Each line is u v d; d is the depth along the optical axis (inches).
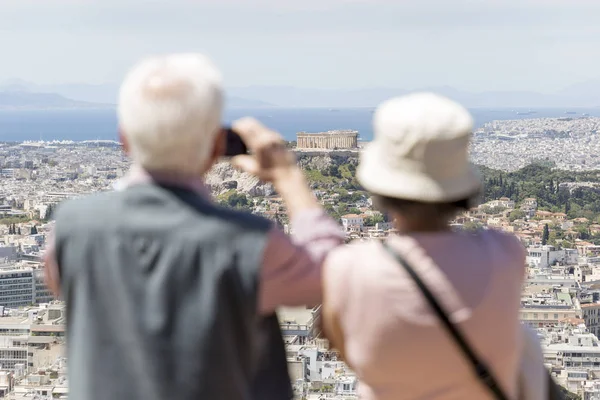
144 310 87.1
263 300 90.7
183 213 88.7
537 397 103.3
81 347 88.3
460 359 93.7
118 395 87.3
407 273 93.6
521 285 98.3
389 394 95.4
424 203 96.0
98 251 88.4
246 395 90.0
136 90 88.7
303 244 95.0
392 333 93.3
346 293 94.0
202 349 87.0
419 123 93.7
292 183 99.7
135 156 90.6
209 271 87.4
